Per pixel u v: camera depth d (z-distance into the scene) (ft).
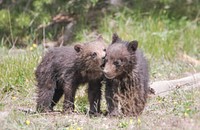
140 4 76.59
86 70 42.60
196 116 37.91
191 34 69.82
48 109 44.04
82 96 47.52
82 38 71.92
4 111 41.93
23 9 77.41
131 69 40.93
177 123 36.83
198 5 78.23
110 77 40.16
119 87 41.68
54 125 38.60
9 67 51.21
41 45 64.75
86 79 43.24
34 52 57.26
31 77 50.37
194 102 42.60
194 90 46.50
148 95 45.19
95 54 42.06
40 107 44.06
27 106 46.37
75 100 46.57
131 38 66.64
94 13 77.77
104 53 42.06
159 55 63.52
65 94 43.14
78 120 39.68
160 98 46.14
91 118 40.75
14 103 45.68
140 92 41.42
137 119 38.99
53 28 76.02
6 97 46.68
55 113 42.39
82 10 76.48
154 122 37.86
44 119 39.75
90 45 42.57
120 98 41.32
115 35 41.93
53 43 73.31
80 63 42.60
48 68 44.04
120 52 40.34
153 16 73.72
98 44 42.70
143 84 41.78
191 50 67.46
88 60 42.27
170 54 64.08
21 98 47.37
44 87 44.16
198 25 74.08
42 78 44.27
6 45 70.18
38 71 44.70
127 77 41.19
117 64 40.24
